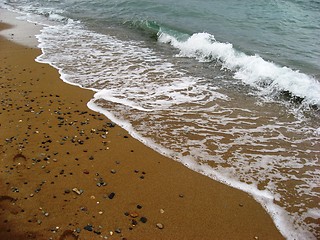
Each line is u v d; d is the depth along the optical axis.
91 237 4.38
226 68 10.33
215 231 4.59
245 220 4.80
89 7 18.62
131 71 9.99
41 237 4.34
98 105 7.87
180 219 4.76
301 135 6.98
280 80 8.95
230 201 5.14
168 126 7.13
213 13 16.08
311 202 5.20
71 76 9.48
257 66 9.72
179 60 11.03
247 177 5.70
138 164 5.88
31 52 11.44
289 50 11.38
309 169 5.94
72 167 5.69
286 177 5.73
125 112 7.62
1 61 10.54
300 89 8.55
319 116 7.73
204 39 11.92
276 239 4.52
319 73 9.55
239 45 11.84
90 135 6.64
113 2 19.12
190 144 6.54
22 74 9.50
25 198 4.98
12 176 5.42
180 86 9.07
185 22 14.80
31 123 6.95
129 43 12.77
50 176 5.45
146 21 14.83
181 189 5.34
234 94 8.70
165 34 13.14
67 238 4.37
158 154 6.19
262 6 16.97
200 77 9.69
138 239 4.39
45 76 9.39
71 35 13.71
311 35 12.90
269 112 7.86
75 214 4.73
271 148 6.51
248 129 7.14
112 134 6.73
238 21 14.78
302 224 4.78
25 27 14.91
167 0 18.86
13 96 8.12
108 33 14.06
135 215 4.77
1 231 4.41
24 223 4.55
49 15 17.19
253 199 5.20
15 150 6.05
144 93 8.59
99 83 9.08
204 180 5.57
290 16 15.34
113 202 4.99
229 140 6.72
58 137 6.50
